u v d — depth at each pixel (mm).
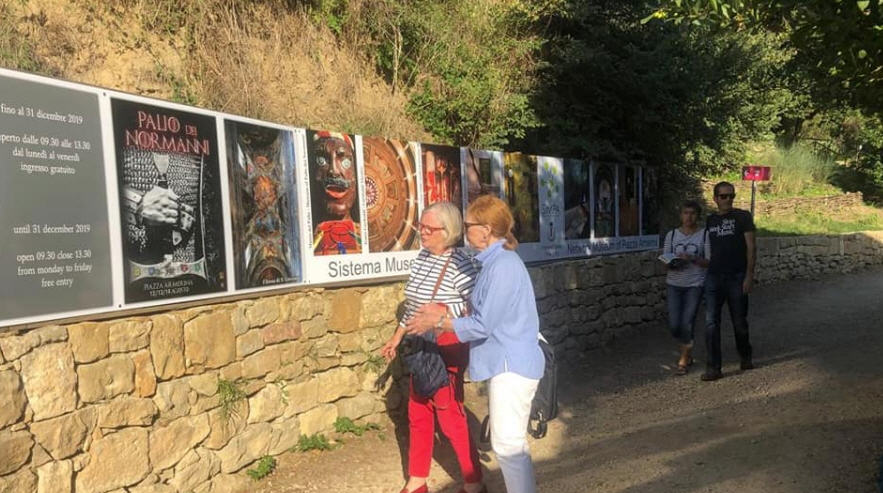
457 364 4258
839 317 10133
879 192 21875
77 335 3467
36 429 3230
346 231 5453
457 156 6684
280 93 7266
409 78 8820
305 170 5141
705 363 7801
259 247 4719
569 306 8141
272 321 4766
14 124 3219
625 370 7738
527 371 3598
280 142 4941
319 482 4543
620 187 9586
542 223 8008
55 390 3324
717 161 12945
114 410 3627
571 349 8180
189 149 4191
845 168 23172
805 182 20672
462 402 4336
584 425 5801
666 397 6414
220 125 4426
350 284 5457
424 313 3689
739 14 4277
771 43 12352
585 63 9648
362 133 7613
